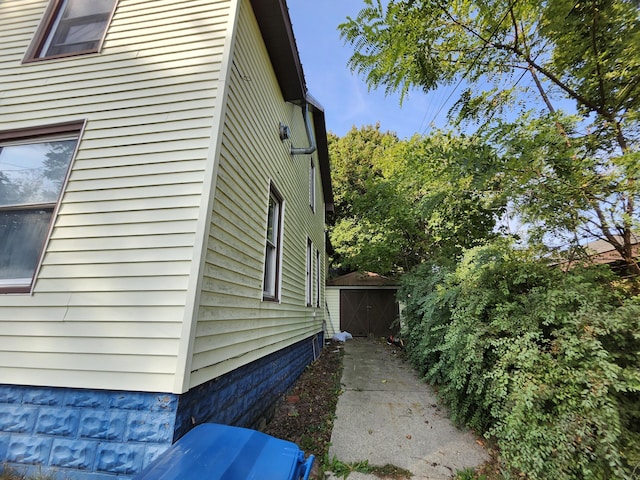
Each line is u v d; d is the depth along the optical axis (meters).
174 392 1.87
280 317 4.49
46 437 1.94
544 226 2.59
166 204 2.33
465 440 3.07
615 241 2.34
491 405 2.93
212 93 2.61
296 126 6.37
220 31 2.84
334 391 4.66
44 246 2.35
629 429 1.92
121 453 1.83
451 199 4.09
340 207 16.28
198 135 2.50
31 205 2.56
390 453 2.82
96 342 2.07
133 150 2.54
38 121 2.81
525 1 2.51
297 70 4.72
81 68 2.91
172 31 2.90
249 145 3.32
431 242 7.43
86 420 1.93
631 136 2.34
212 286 2.35
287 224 5.23
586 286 2.26
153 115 2.62
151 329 2.04
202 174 2.38
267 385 3.66
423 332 5.18
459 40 3.00
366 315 11.54
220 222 2.52
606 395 1.90
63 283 2.24
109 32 3.00
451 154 2.92
